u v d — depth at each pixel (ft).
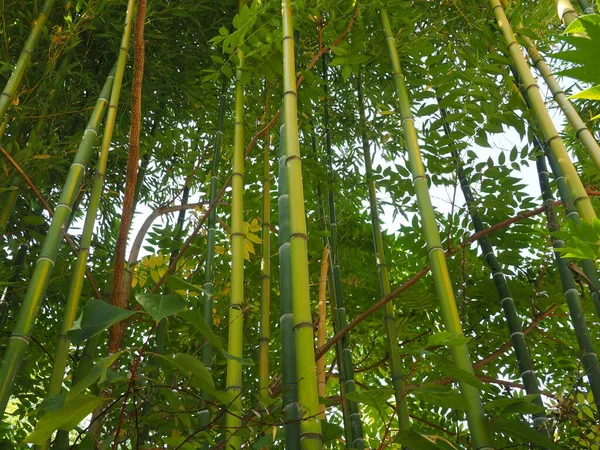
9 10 9.78
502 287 8.44
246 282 10.85
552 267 9.81
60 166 10.09
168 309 3.73
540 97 5.74
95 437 5.82
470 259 9.86
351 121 11.71
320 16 8.59
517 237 9.46
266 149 9.92
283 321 5.51
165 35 11.58
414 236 9.87
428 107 7.79
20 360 5.18
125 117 12.07
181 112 12.69
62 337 6.00
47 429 4.02
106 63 11.92
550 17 7.82
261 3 8.07
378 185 9.35
